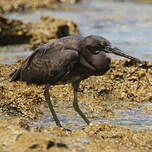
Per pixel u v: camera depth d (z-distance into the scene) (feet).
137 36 86.07
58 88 52.06
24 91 49.39
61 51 42.88
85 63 42.88
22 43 80.94
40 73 43.78
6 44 80.48
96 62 42.75
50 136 34.22
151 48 75.92
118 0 129.39
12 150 32.89
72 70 42.96
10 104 46.91
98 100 50.16
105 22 99.71
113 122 44.57
